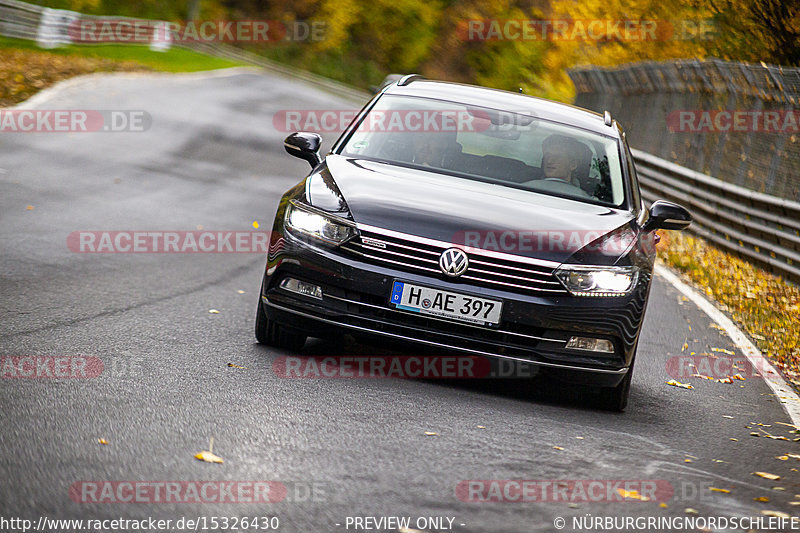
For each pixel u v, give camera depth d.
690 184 58.31
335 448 14.91
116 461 13.19
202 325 23.78
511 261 19.36
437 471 14.31
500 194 21.66
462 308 19.31
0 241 32.59
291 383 18.80
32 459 12.86
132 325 22.80
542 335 19.48
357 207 20.11
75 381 17.12
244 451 14.27
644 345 29.00
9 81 87.44
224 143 77.00
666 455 17.05
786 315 37.72
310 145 23.91
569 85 139.25
